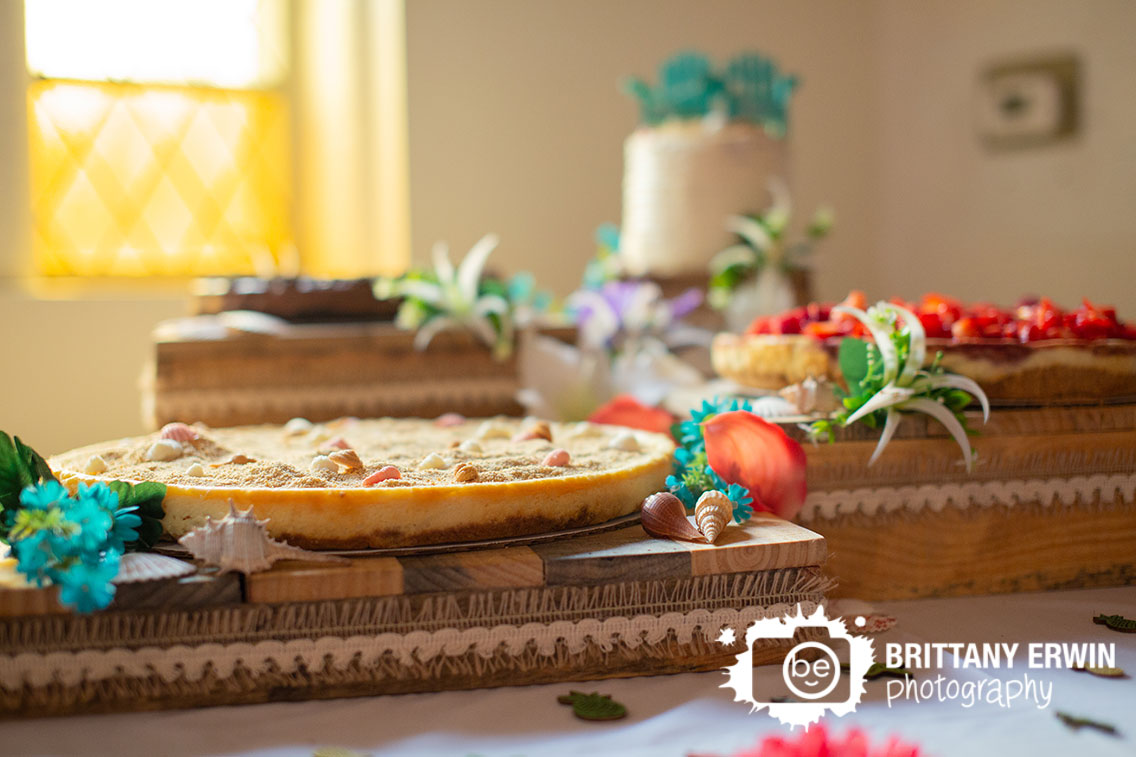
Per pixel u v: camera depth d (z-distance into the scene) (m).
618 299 2.12
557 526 0.94
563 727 0.80
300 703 0.84
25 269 2.69
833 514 1.14
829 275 3.52
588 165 3.19
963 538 1.16
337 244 3.13
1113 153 2.77
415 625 0.85
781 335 1.29
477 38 3.06
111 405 2.68
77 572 0.78
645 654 0.90
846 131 3.52
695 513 0.99
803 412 1.21
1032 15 2.98
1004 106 3.07
